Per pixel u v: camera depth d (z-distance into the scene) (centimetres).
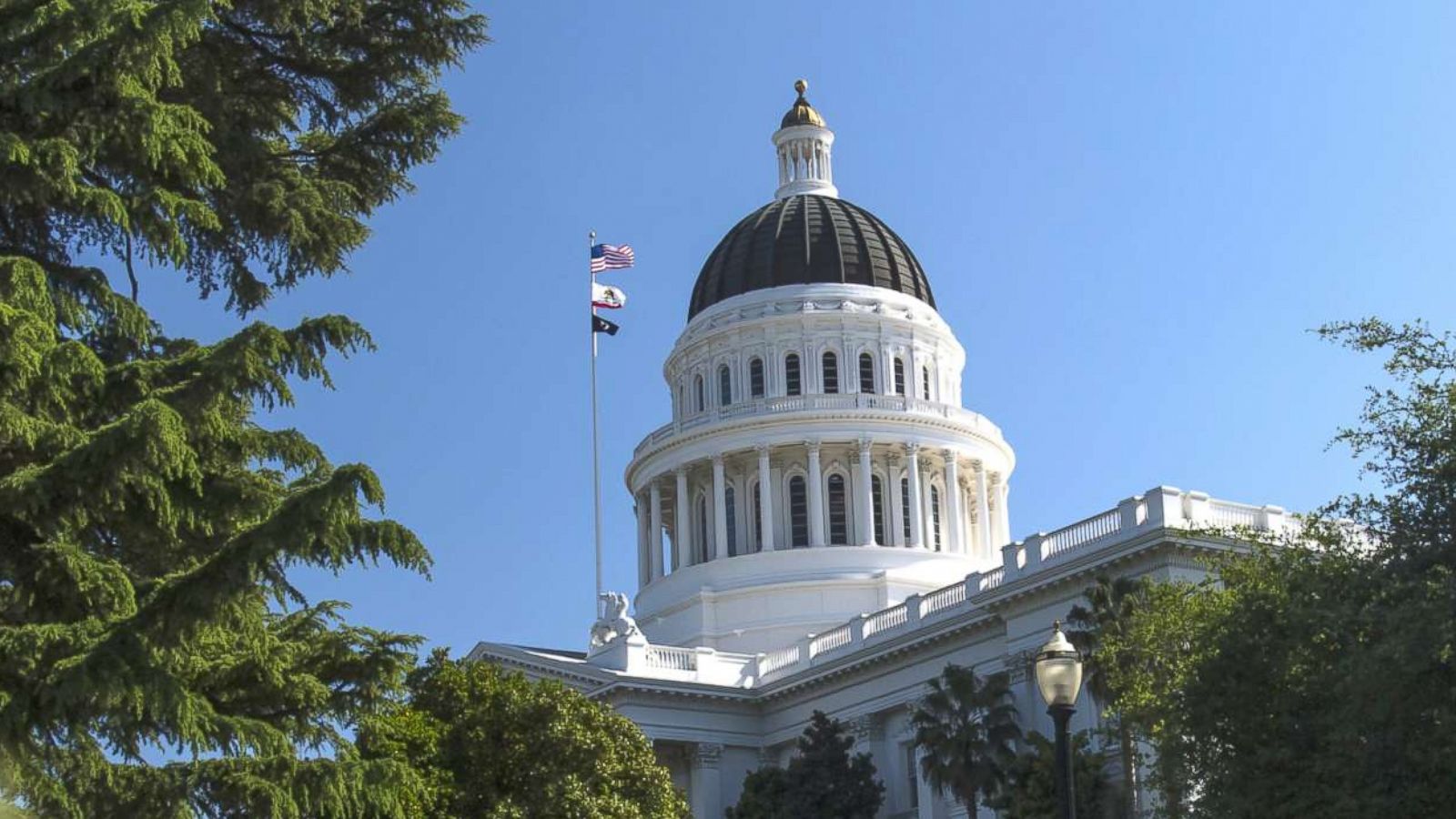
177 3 2784
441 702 6638
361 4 3666
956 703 8256
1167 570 7919
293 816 2897
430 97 3800
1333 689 4472
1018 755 7712
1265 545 5591
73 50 2867
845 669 9888
